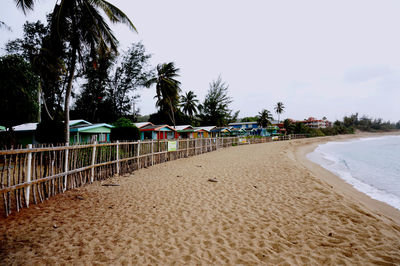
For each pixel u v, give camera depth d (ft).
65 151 18.45
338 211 14.99
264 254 9.93
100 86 88.63
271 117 186.29
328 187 22.25
